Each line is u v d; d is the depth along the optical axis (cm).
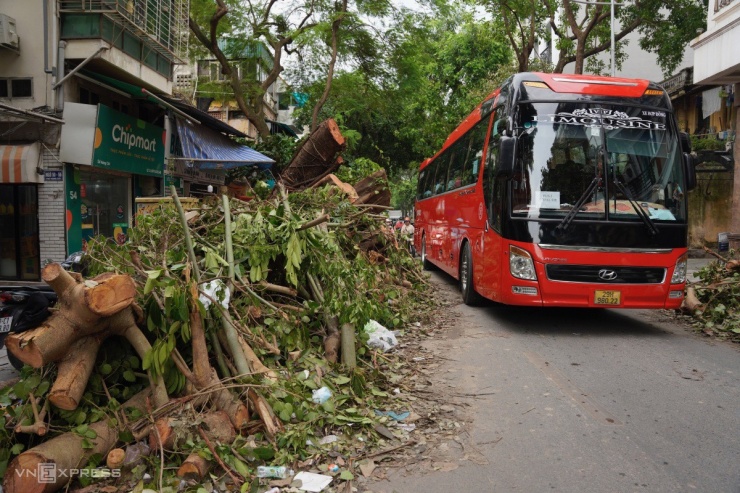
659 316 899
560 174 743
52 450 322
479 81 2912
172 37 1647
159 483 327
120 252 502
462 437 419
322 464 374
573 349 677
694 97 2338
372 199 1025
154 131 1585
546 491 339
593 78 791
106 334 379
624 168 744
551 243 727
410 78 2091
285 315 526
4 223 1305
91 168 1349
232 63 2075
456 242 1099
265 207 612
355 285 594
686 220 745
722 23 1399
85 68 1326
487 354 652
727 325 760
